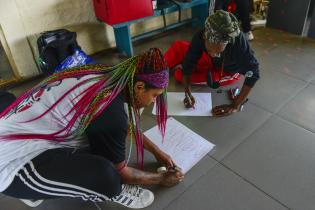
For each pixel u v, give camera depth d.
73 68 0.97
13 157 0.89
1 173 0.89
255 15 2.99
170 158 1.36
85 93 0.88
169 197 1.26
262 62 2.25
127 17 2.24
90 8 2.41
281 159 1.41
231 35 1.31
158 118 1.15
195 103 1.78
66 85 0.92
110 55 2.62
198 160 1.41
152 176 1.23
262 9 2.97
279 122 1.63
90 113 0.87
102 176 0.98
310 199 1.22
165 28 2.77
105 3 2.15
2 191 0.94
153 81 0.86
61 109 0.91
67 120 0.91
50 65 2.05
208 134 1.57
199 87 1.95
